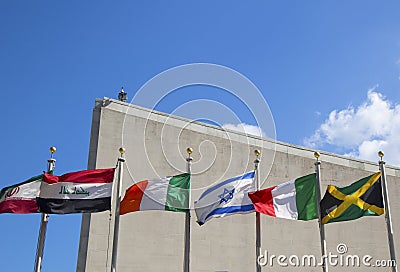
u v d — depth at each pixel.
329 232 32.03
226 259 29.00
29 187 23.59
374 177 25.09
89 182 23.83
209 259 28.61
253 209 24.39
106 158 28.17
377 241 32.91
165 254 27.69
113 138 28.69
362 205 24.48
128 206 23.59
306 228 31.47
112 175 24.08
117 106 29.45
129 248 27.02
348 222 32.66
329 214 24.44
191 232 28.73
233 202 24.61
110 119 29.02
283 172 32.12
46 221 23.06
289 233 30.95
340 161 34.19
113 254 22.83
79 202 23.36
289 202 24.50
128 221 27.48
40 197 23.33
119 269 26.47
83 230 26.55
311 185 25.03
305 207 24.56
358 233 32.66
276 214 24.08
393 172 35.66
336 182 33.34
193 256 28.30
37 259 22.28
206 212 24.42
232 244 29.41
